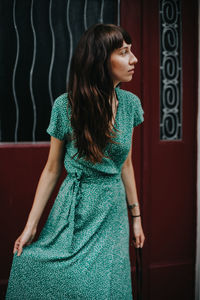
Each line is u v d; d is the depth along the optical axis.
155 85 2.20
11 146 2.03
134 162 2.21
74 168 1.38
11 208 2.07
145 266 2.27
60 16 2.06
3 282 2.08
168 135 2.26
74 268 1.30
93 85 1.28
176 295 2.33
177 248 2.32
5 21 1.99
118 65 1.29
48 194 1.47
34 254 1.37
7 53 2.01
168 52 2.20
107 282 1.31
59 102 1.36
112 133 1.33
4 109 2.04
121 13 2.11
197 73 2.24
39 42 2.05
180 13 2.20
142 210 2.24
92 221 1.36
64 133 1.37
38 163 2.08
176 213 2.30
